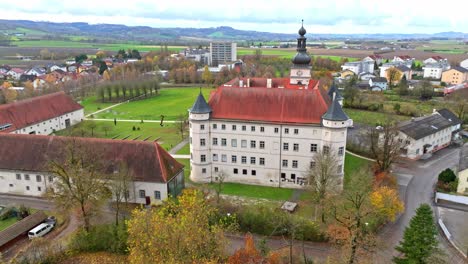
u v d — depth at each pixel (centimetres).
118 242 5831
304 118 8081
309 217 7012
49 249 5725
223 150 8650
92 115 16112
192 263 4706
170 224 4881
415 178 9119
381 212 6638
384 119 14775
